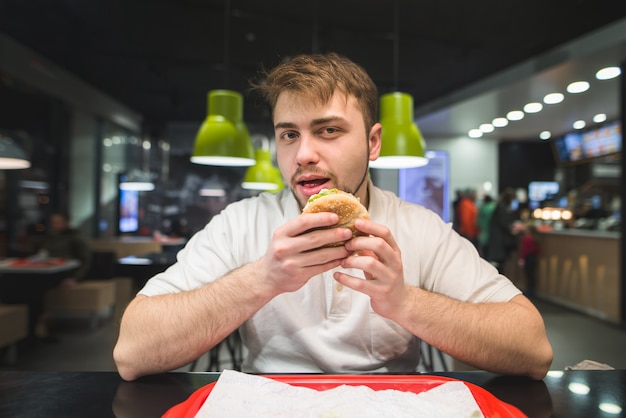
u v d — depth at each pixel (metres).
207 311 0.88
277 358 1.12
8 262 4.26
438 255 1.15
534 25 4.61
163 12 4.52
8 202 5.43
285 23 4.75
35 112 6.01
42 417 0.71
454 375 0.92
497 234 6.32
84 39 5.21
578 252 5.63
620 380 0.90
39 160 6.12
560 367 3.24
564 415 0.73
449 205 8.41
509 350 0.89
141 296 1.01
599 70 4.76
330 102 0.92
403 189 8.34
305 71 0.94
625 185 4.69
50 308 4.68
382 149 3.11
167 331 0.88
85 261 5.02
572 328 4.53
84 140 7.28
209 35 5.09
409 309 0.88
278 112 0.97
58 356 3.79
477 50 5.29
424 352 1.81
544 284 6.43
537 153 9.67
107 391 0.83
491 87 5.62
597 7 4.18
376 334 1.08
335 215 0.75
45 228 6.22
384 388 0.81
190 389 0.85
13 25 4.81
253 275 0.87
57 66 6.00
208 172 9.37
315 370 1.10
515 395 0.82
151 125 9.22
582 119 7.16
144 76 6.62
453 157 9.09
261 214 1.22
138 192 9.01
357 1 4.24
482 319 0.91
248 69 6.20
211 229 1.22
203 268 1.11
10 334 3.60
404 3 4.24
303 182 0.97
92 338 4.37
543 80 5.10
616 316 4.91
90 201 7.52
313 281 1.10
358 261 0.78
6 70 4.97
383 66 5.89
